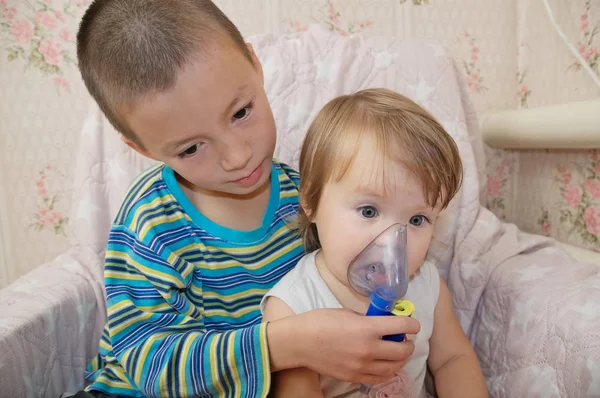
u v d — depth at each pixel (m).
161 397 0.56
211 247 0.71
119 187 0.87
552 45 1.07
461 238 0.85
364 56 0.94
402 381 0.61
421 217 0.59
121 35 0.51
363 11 1.17
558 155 1.08
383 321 0.51
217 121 0.52
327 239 0.60
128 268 0.66
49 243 1.23
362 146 0.57
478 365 0.70
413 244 0.58
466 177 0.88
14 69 1.13
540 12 1.11
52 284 0.77
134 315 0.62
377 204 0.56
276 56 0.92
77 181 0.88
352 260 0.56
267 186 0.77
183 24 0.51
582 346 0.56
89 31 0.55
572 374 0.56
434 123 0.61
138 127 0.53
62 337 0.72
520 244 0.83
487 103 1.23
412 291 0.70
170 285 0.64
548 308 0.64
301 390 0.59
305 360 0.53
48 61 1.13
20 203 1.20
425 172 0.56
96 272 0.83
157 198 0.71
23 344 0.63
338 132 0.60
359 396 0.64
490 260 0.81
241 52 0.56
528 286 0.70
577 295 0.63
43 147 1.18
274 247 0.75
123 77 0.50
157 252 0.65
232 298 0.70
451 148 0.60
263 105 0.57
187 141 0.52
